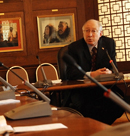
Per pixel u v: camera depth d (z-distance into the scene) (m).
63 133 0.92
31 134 0.93
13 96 2.10
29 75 6.29
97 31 3.33
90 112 3.07
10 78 5.84
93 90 3.10
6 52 6.30
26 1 6.35
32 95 2.80
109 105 3.08
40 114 1.33
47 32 6.39
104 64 3.36
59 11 6.40
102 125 1.03
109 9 6.36
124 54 6.36
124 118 4.89
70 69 3.38
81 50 3.37
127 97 6.07
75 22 6.44
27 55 6.35
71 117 1.28
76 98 3.08
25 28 6.36
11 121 1.24
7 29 6.31
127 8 6.31
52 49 6.40
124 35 6.34
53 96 3.23
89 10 6.45
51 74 5.98
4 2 6.30
